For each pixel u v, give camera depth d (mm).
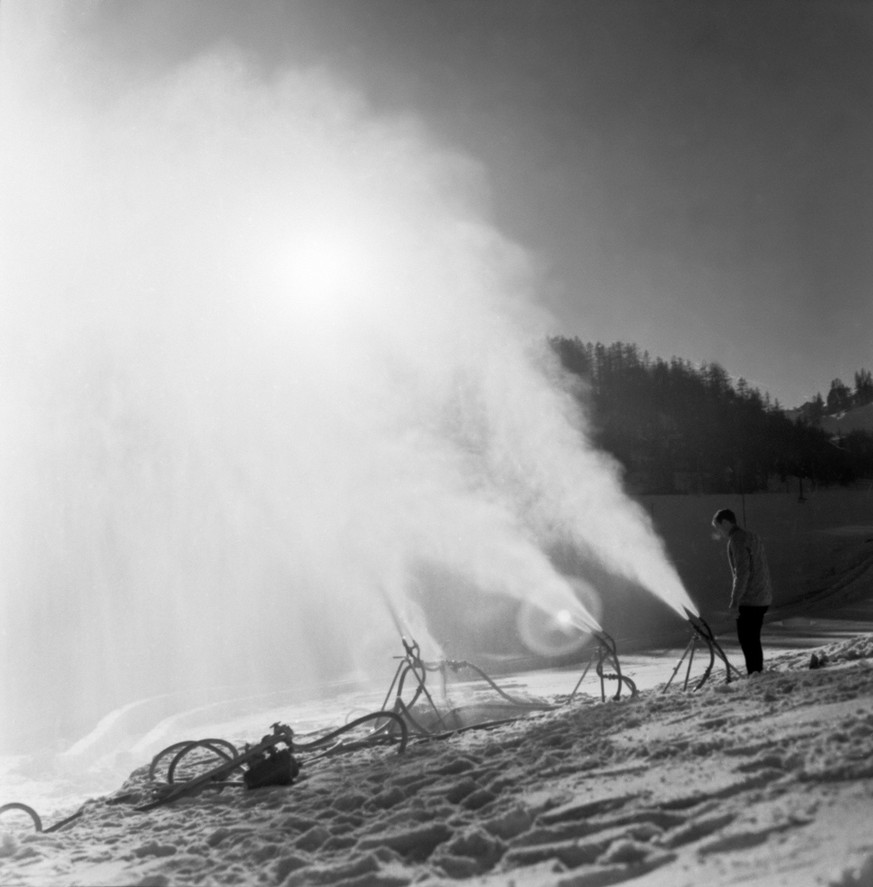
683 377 117500
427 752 7238
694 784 4410
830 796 3791
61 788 13555
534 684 17969
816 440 123938
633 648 28781
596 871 3480
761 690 7078
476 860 3953
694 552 62250
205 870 4719
